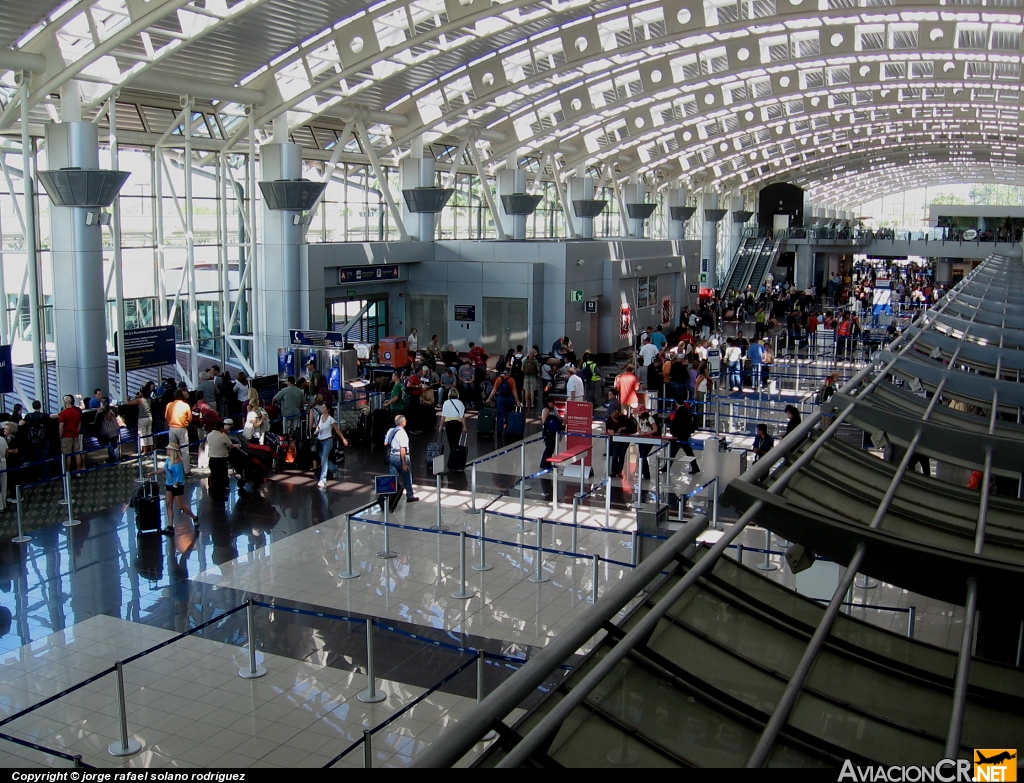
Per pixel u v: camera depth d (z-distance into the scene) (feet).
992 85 111.34
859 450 21.79
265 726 27.89
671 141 158.92
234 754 26.23
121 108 75.31
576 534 42.16
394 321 107.76
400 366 83.51
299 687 30.42
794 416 49.39
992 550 16.90
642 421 60.34
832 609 12.16
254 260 85.51
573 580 39.91
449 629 34.94
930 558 13.26
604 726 10.60
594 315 113.29
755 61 105.60
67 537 45.78
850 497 18.90
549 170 147.84
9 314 69.36
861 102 140.87
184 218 80.28
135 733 27.45
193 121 82.48
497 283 103.65
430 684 30.63
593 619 11.09
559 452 58.80
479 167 118.93
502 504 51.83
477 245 105.09
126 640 34.19
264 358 88.53
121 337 67.82
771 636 13.42
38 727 27.78
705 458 47.70
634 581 12.17
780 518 14.52
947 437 23.13
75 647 33.55
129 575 40.73
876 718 11.82
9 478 53.47
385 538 43.04
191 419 60.85
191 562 42.37
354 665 31.99
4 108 65.31
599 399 83.30
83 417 58.65
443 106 104.01
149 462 60.29
